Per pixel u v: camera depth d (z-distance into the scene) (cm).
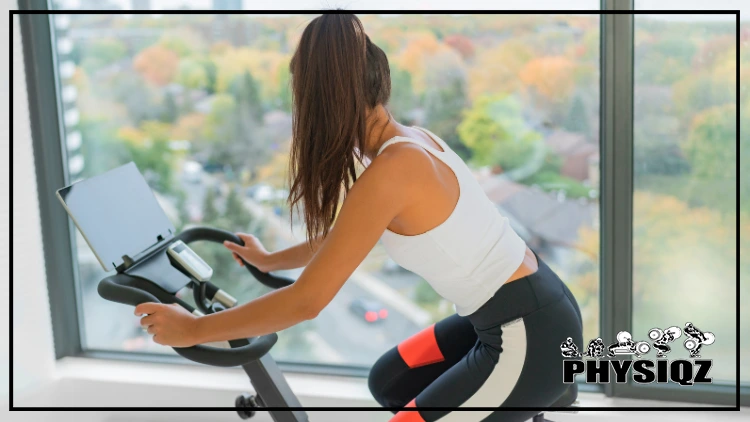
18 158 239
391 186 136
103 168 259
